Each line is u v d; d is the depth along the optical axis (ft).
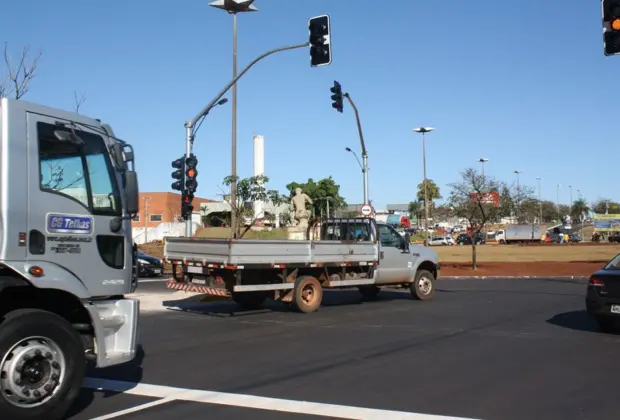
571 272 98.32
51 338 18.78
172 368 27.68
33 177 19.53
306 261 48.88
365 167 94.94
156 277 97.40
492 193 107.04
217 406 21.25
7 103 19.16
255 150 167.53
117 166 22.06
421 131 143.84
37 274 18.94
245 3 73.92
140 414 20.31
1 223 18.63
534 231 262.88
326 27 53.88
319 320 44.42
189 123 62.34
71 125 20.92
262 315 47.75
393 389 23.43
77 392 19.51
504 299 59.36
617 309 35.35
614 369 26.91
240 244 43.83
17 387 17.93
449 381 24.70
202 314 48.83
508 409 20.62
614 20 40.98
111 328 21.22
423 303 56.39
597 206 447.83
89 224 21.01
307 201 114.01
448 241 253.85
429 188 290.15
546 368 27.12
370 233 55.88
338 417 19.81
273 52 59.41
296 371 26.84
